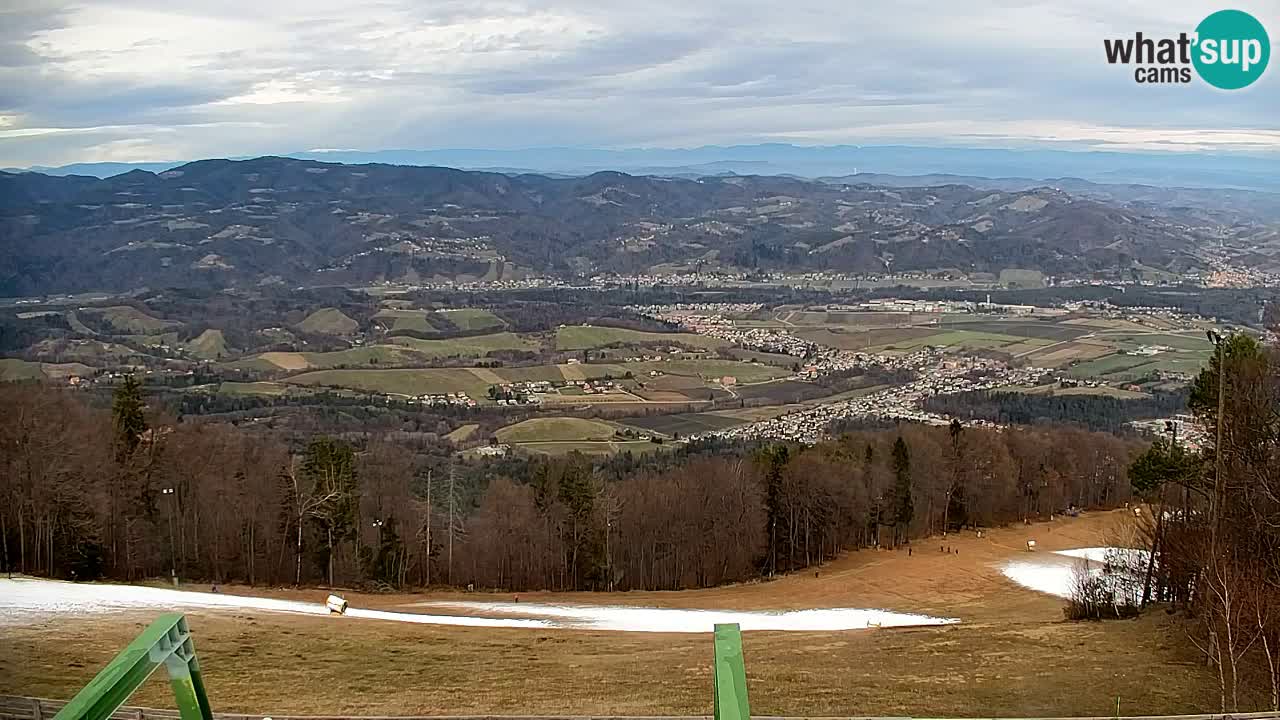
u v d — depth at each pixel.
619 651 31.19
